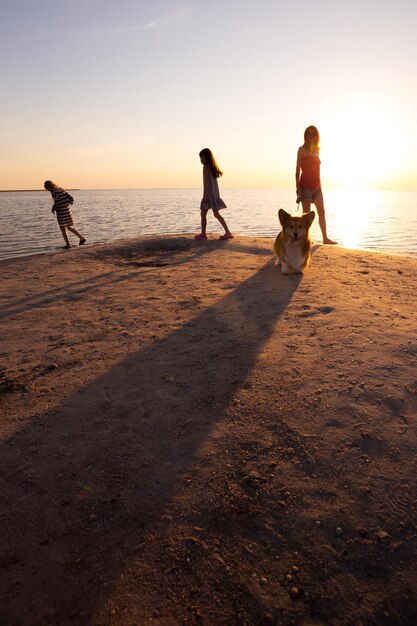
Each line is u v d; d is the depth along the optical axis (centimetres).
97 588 134
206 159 785
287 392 244
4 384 270
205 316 387
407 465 182
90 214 4231
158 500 169
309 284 489
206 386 255
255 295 450
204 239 852
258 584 134
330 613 126
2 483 182
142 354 307
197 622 123
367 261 626
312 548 147
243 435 208
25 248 1513
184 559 143
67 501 170
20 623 124
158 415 227
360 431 206
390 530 153
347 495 169
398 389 239
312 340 316
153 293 477
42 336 353
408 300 415
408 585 133
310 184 743
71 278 572
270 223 3262
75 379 273
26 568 142
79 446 204
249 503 166
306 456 191
